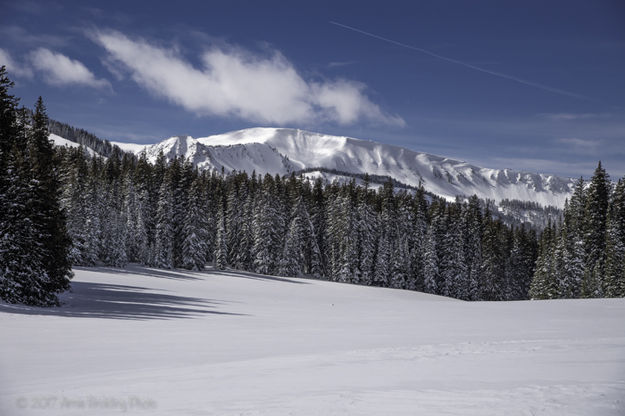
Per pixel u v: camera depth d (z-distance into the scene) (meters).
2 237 24.94
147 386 7.64
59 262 29.00
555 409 4.84
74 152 77.06
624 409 4.75
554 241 71.00
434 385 6.73
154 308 27.52
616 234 60.03
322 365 9.56
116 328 17.83
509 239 101.94
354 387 6.86
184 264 68.94
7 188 26.55
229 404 5.96
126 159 99.88
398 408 5.28
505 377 7.21
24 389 7.60
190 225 70.25
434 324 22.52
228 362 10.62
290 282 66.00
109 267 58.81
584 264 64.62
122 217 67.50
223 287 52.88
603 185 67.44
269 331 18.44
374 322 23.81
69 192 56.72
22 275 24.81
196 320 22.66
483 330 18.83
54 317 20.06
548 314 29.16
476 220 93.38
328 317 27.45
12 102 29.56
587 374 7.22
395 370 8.55
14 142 30.02
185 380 8.16
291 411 5.36
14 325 16.77
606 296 58.69
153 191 83.50
